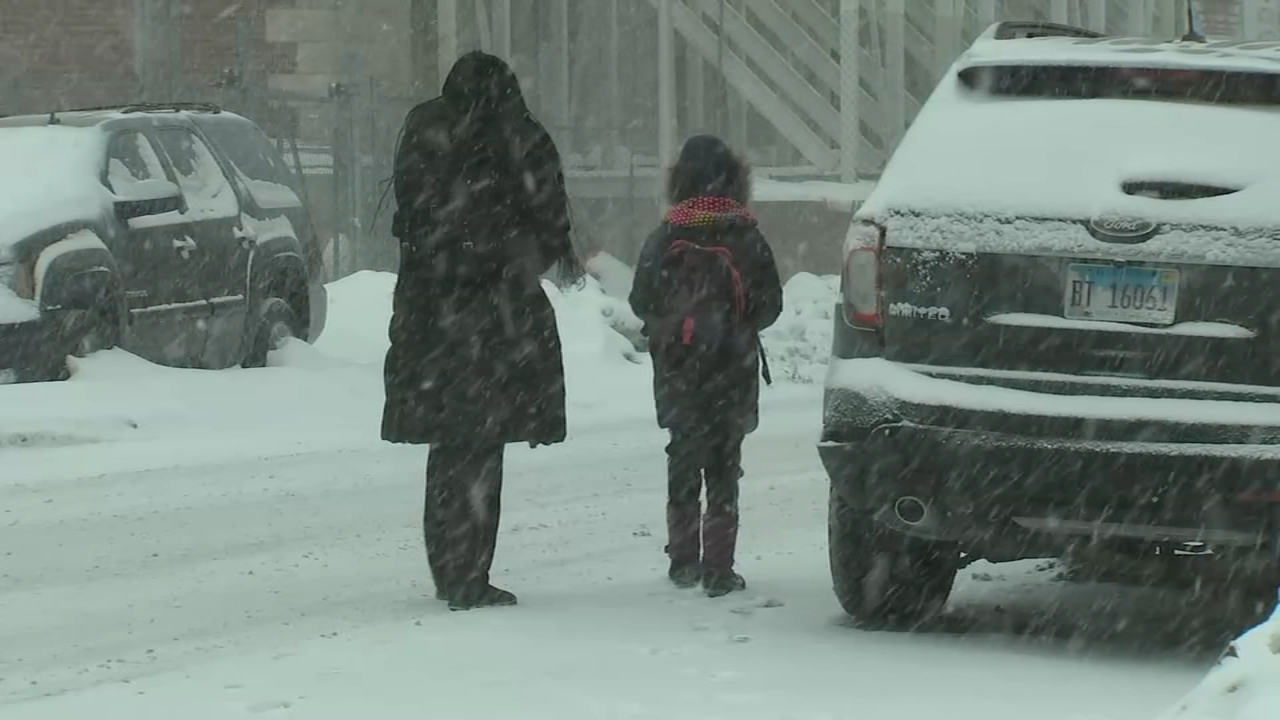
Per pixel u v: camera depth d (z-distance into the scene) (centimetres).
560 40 9444
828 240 8656
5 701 2203
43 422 4450
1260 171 2372
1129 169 2388
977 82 2609
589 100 9581
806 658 2303
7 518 3547
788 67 9394
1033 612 2811
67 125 5231
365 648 2388
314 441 4562
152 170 5234
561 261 2706
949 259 2408
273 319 5541
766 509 3728
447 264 2630
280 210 5703
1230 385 2320
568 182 9300
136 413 4631
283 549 3262
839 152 9225
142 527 3462
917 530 2416
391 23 8912
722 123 9775
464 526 2697
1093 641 2575
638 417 5100
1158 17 11169
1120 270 2353
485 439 2644
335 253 8319
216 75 8675
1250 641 1585
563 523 3522
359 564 3125
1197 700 1556
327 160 8725
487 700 2056
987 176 2430
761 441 4744
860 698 2070
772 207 8781
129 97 8588
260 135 5822
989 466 2350
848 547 2553
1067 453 2317
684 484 2875
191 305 5200
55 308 4759
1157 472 2302
